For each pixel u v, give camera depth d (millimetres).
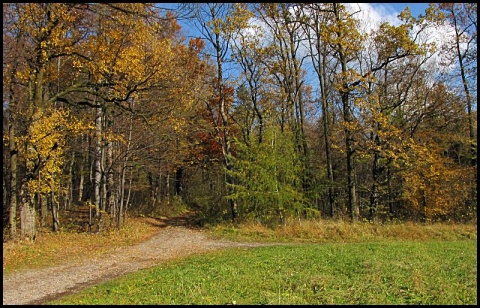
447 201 25125
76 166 37938
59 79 21500
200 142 34062
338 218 24891
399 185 27938
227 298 8320
